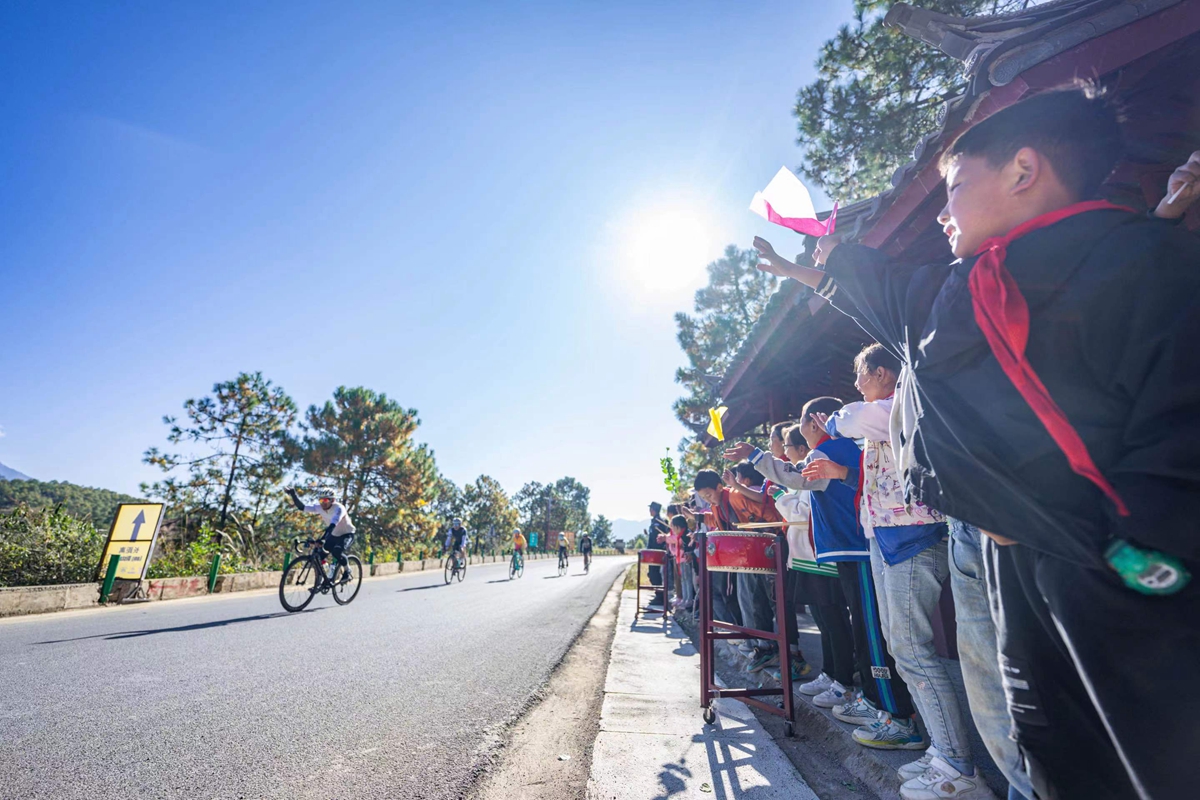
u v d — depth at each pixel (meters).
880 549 2.33
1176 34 2.30
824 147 11.98
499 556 44.53
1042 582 0.86
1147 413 0.75
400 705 3.44
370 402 30.97
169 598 10.15
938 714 2.15
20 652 4.89
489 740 2.87
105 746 2.71
